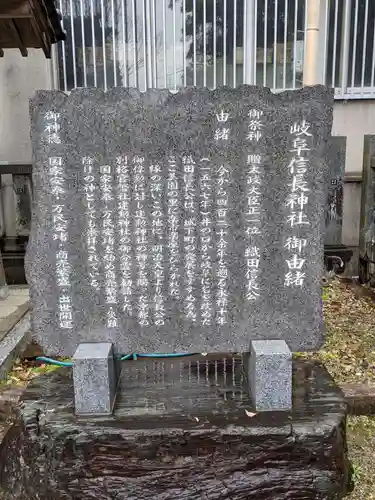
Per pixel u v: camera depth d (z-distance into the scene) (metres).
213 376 2.91
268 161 2.46
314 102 2.40
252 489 2.42
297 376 2.90
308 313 2.61
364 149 6.05
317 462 2.42
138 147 2.44
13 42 4.18
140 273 2.58
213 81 6.20
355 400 3.27
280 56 6.15
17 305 4.93
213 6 6.00
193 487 2.42
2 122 6.28
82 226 2.53
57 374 2.96
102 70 6.15
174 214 2.52
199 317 2.62
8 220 6.43
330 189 6.08
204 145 2.44
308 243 2.54
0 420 3.25
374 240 5.90
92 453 2.41
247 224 2.53
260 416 2.47
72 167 2.46
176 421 2.44
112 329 2.63
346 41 6.12
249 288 2.59
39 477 2.46
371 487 2.62
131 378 2.89
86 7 5.96
